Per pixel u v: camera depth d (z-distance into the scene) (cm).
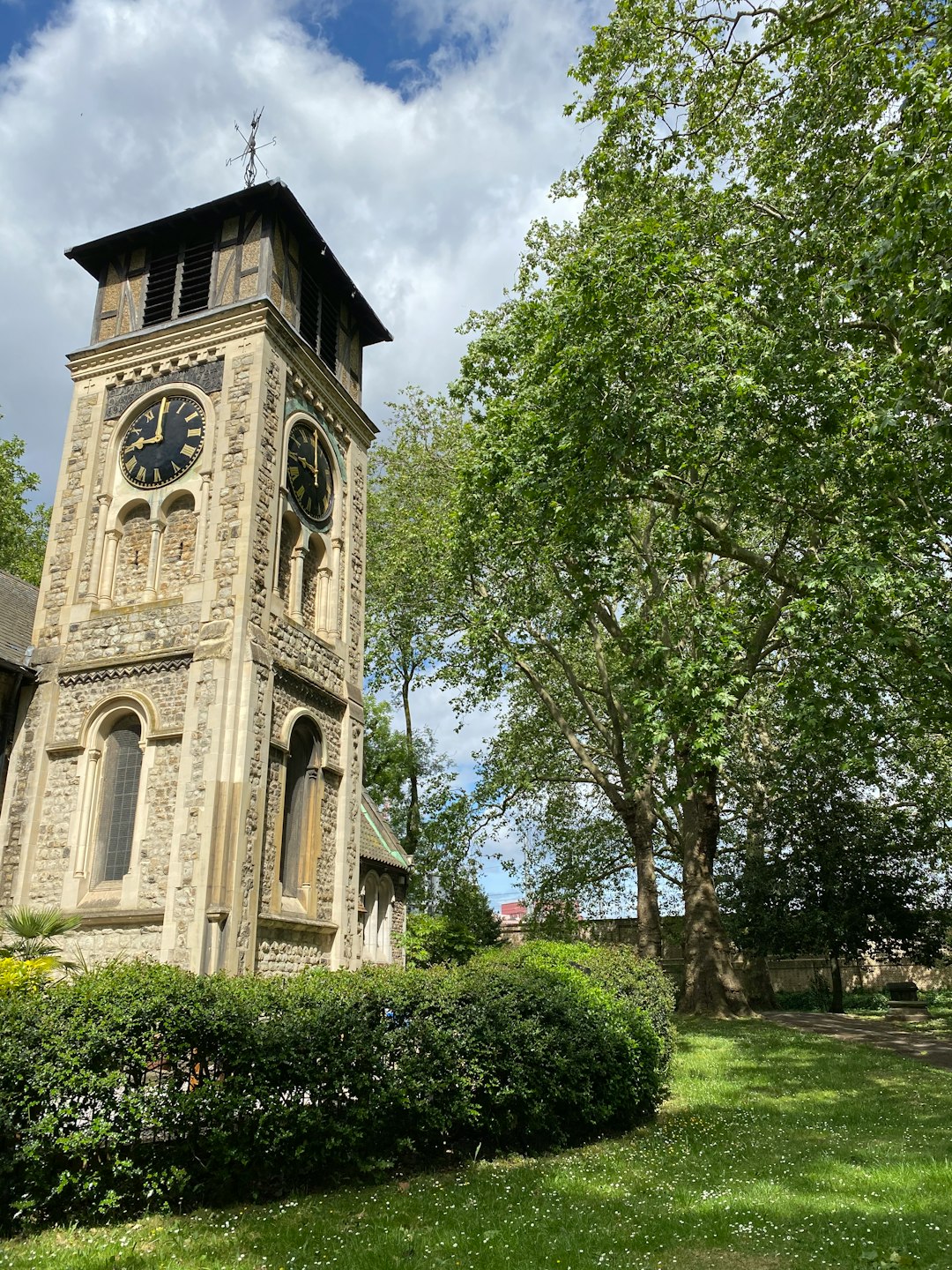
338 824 1961
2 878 1694
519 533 2017
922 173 1045
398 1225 709
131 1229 705
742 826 3241
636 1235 673
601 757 3058
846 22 1430
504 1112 960
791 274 1477
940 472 1332
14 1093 732
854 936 2808
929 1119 1120
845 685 1422
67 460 2014
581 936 3328
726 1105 1267
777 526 1678
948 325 1065
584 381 1536
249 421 1852
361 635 2214
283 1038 834
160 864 1597
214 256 2088
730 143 1761
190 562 1830
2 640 1872
